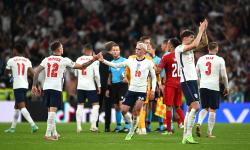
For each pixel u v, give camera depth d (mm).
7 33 90500
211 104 45156
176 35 91688
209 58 45250
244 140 42469
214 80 44969
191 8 97438
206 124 63531
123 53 90938
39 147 36031
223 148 36406
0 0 94438
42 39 89938
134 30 95125
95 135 46281
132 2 100312
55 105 41500
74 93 76188
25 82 49000
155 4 98875
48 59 41719
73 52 86688
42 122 67812
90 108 70125
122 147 36281
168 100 48188
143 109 48188
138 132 48312
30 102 69688
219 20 95625
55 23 94750
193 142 38906
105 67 51844
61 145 37219
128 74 43188
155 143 39125
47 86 41531
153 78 42250
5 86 73688
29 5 95312
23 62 49094
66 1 97750
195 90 38875
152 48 51125
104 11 100062
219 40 91938
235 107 72188
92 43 92062
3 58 81562
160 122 51781
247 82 80000
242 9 96375
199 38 37844
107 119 51469
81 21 95312
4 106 70438
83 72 51125
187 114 39469
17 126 57438
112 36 93812
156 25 93625
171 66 47969
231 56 87750
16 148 35500
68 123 65750
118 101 50969
